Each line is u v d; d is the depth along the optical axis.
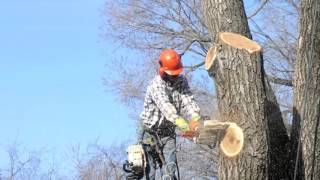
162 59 8.36
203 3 9.09
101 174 19.95
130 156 8.73
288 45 23.12
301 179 8.95
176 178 8.61
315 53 8.96
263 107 8.12
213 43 8.80
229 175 8.11
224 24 8.73
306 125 8.94
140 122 8.92
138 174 8.77
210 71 8.36
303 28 9.10
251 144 7.99
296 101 9.21
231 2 8.82
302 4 9.12
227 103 8.17
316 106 8.91
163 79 8.38
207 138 8.00
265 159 8.08
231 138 8.02
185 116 8.80
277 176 8.95
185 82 8.46
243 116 8.03
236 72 8.12
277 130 9.19
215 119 8.62
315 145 8.91
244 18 8.88
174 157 8.63
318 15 8.98
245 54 8.16
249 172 8.02
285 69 23.27
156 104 8.37
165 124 8.65
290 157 9.12
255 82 8.13
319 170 8.96
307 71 9.03
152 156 8.79
